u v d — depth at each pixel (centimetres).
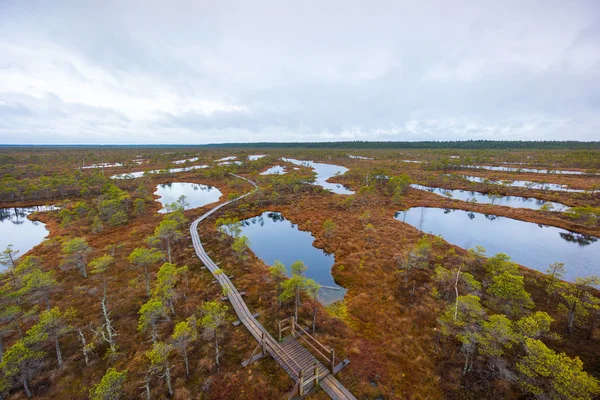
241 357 2484
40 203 7912
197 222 6462
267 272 4141
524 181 10806
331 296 3703
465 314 2570
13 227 6444
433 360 2467
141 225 6175
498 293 2947
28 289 2722
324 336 2773
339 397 2098
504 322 2244
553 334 2545
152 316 2573
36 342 2308
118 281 3800
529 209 7356
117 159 18075
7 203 7925
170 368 2327
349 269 4309
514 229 6322
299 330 2859
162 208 7894
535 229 6294
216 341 2380
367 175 10762
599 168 12250
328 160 19962
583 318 2886
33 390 2138
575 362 1906
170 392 2100
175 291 3509
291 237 6044
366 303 3391
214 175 12850
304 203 8169
